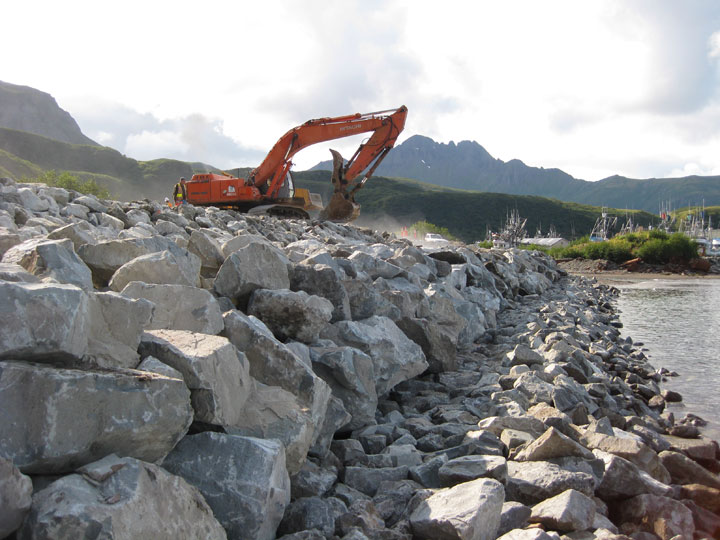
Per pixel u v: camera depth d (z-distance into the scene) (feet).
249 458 9.95
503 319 41.73
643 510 12.82
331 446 15.10
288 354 13.53
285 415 12.14
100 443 8.45
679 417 23.52
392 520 11.90
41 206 32.30
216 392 10.51
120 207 43.24
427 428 17.16
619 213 631.56
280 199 80.28
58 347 8.43
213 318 13.61
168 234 35.40
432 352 23.81
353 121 79.05
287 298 16.93
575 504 11.64
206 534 8.76
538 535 10.18
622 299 78.84
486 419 17.49
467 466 13.32
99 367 9.18
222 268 17.80
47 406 7.86
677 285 110.52
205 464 9.88
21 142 620.08
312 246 32.71
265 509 9.68
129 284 13.02
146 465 8.46
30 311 8.21
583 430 17.26
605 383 24.89
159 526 8.01
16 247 13.34
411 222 579.07
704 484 15.48
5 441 7.68
